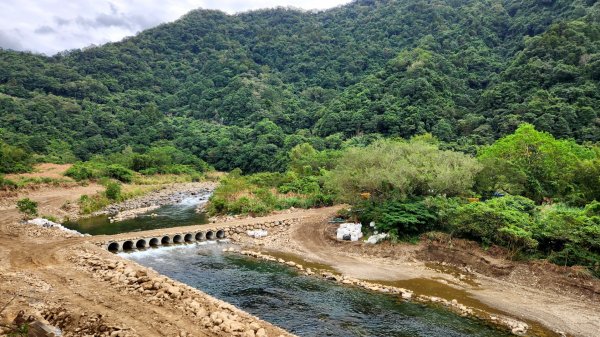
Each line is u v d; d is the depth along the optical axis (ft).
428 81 331.77
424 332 69.31
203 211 182.80
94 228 144.87
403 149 146.30
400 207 122.83
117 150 353.92
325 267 105.09
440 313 77.46
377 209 127.65
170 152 353.51
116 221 158.61
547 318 77.00
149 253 113.50
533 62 286.66
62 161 286.66
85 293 69.15
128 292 70.44
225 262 107.14
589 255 92.43
